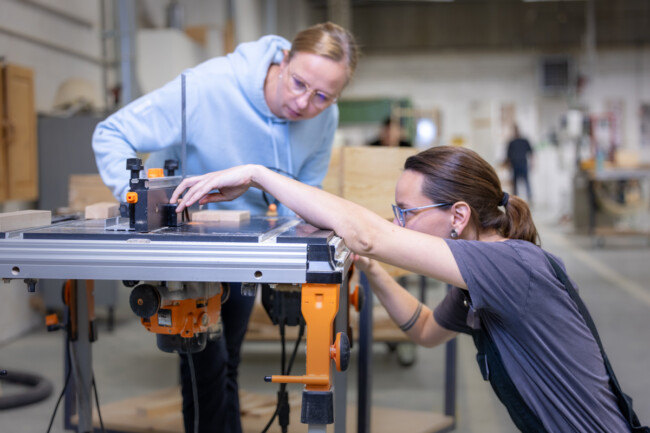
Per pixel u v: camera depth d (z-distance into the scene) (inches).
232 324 71.0
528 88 552.1
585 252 286.5
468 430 99.2
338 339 40.9
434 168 50.7
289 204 46.8
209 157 68.6
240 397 99.5
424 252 44.9
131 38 205.0
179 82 65.6
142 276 39.8
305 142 72.4
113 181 60.4
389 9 550.9
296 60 63.1
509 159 465.7
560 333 46.5
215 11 306.5
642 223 386.0
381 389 120.2
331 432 72.7
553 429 47.2
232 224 51.6
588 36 503.8
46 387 112.6
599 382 47.4
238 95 66.9
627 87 545.6
